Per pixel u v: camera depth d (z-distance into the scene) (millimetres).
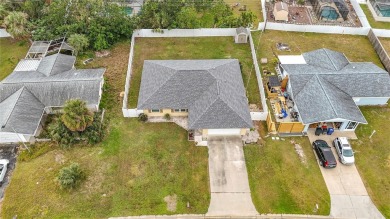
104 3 53188
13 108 38156
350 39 54656
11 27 48938
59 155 37344
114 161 36969
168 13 54000
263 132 40281
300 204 33406
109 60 49812
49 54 49031
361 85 41906
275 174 35938
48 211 32562
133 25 52781
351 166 36812
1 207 32906
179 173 35969
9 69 47906
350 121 38594
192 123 37750
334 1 58469
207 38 54281
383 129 40688
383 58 49969
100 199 33594
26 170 35938
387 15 58906
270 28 56188
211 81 41250
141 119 40906
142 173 35875
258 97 44281
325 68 44406
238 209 33031
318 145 37719
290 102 43719
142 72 44781
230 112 38188
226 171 36188
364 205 33438
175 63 45062
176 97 40312
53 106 40312
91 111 40312
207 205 33312
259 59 50031
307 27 55344
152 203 33344
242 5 63312
